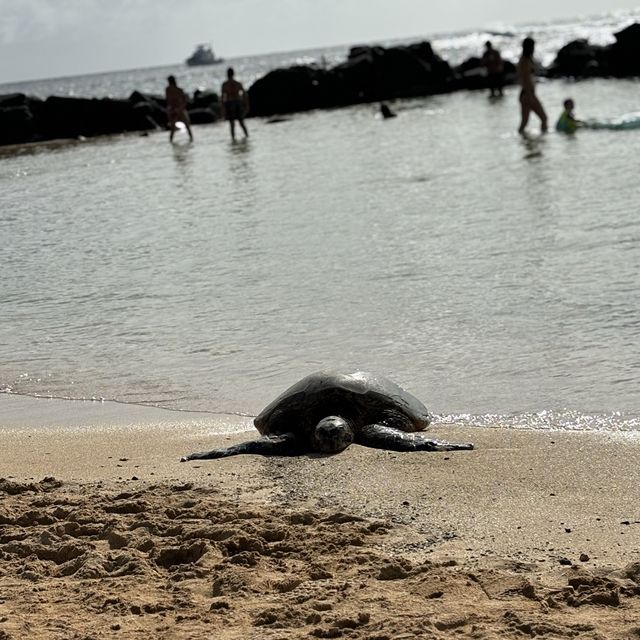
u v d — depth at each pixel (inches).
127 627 205.8
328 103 2080.5
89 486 296.4
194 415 365.1
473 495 267.7
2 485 299.0
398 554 235.3
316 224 710.5
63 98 1940.2
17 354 462.9
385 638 189.9
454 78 2155.5
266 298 514.0
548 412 331.9
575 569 216.5
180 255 647.8
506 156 994.7
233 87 1482.5
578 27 7116.1
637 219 613.6
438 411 345.1
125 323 496.4
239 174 1054.4
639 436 301.7
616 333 401.4
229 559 235.1
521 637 187.0
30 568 241.3
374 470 291.7
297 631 198.2
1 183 1165.1
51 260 676.1
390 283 518.3
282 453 314.8
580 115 1342.3
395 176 923.4
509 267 526.0
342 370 391.2
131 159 1339.8
